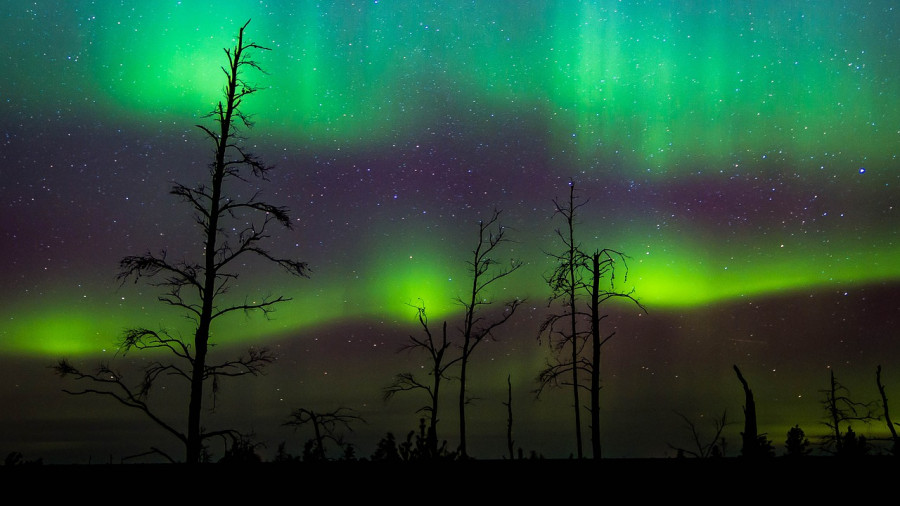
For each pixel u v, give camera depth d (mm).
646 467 12148
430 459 12969
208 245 15125
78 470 11789
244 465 12297
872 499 10242
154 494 10633
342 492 10898
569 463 12617
